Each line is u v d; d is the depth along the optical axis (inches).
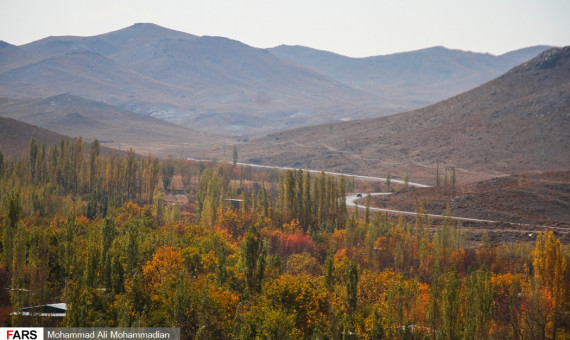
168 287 3895.2
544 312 3873.0
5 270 4520.2
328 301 3946.9
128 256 4485.7
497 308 4237.2
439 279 4291.3
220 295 3759.8
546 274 4165.8
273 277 4574.3
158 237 5477.4
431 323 3681.1
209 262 4594.0
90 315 3472.0
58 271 4436.5
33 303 3540.8
